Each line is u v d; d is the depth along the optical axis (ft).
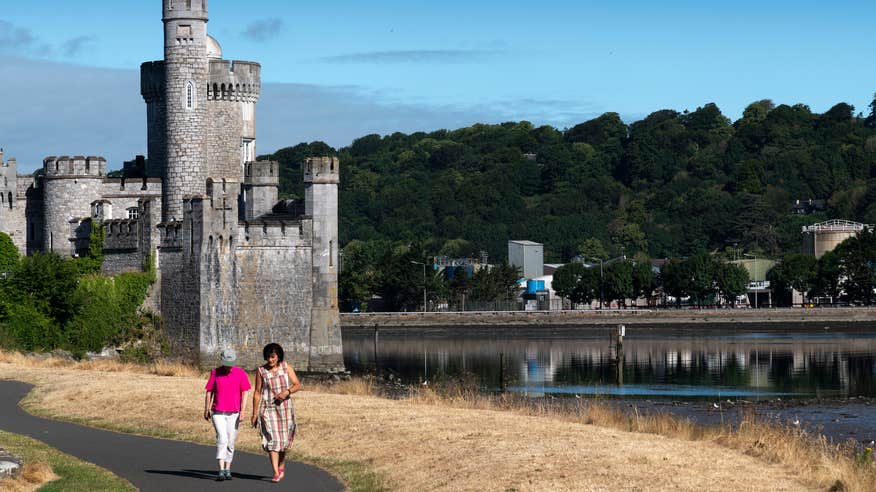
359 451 161.89
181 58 398.42
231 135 405.18
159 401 205.36
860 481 142.61
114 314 368.89
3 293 356.38
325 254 371.35
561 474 139.54
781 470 150.92
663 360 476.95
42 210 417.49
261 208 401.90
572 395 338.95
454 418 184.44
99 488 135.54
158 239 378.12
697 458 153.69
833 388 364.99
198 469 149.69
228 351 142.20
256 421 140.36
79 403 212.64
